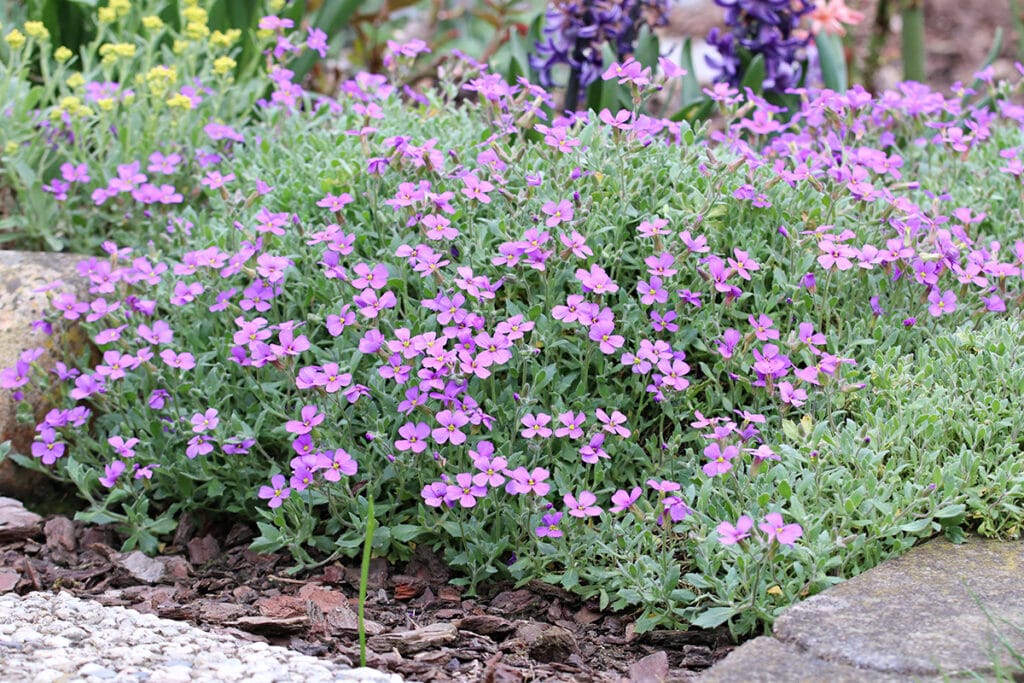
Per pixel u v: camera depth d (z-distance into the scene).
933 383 3.63
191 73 5.35
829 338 3.75
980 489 3.27
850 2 6.83
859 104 4.27
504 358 3.35
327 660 2.97
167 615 3.32
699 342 3.66
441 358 3.36
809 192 4.03
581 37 5.25
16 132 4.72
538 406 3.61
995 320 3.86
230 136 4.62
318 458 3.37
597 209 3.78
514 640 3.21
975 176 4.56
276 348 3.42
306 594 3.46
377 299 3.49
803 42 5.35
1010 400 3.63
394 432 3.60
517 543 3.43
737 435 3.33
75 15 5.52
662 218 3.87
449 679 3.00
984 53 8.83
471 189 3.62
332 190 4.04
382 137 4.27
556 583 3.43
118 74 5.57
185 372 3.93
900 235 3.82
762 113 4.33
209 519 3.92
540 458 3.51
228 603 3.44
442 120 4.43
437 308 3.48
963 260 4.00
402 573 3.60
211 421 3.59
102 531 3.85
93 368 4.21
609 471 3.59
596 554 3.38
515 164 3.83
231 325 4.01
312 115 4.87
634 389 3.60
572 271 3.68
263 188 4.00
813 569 3.03
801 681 2.60
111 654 2.82
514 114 3.97
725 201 3.86
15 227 4.91
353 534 3.56
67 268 4.35
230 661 2.83
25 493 3.99
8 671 2.67
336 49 6.99
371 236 3.95
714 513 3.26
